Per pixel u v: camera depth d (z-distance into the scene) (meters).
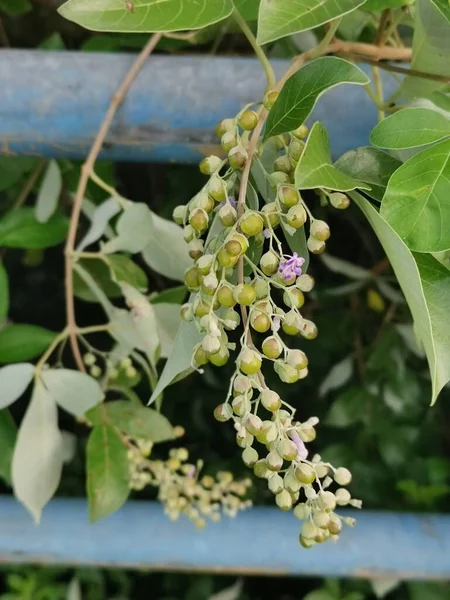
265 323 0.28
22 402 0.66
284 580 0.83
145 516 0.49
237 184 0.31
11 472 0.43
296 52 0.48
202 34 0.46
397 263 0.28
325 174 0.27
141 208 0.41
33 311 0.78
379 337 0.63
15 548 0.48
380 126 0.29
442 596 0.63
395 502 0.64
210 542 0.48
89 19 0.29
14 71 0.36
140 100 0.37
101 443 0.42
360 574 0.50
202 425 0.74
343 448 0.67
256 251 0.31
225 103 0.36
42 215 0.45
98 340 0.71
